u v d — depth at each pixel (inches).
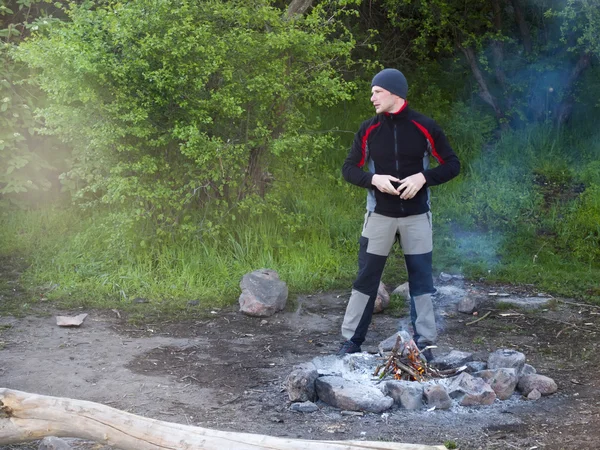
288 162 321.4
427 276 205.9
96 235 316.2
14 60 335.9
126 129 277.3
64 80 280.8
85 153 300.2
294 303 272.2
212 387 195.5
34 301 265.4
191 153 274.4
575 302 279.6
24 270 297.9
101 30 287.7
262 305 257.3
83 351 220.7
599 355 223.8
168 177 300.0
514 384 190.1
